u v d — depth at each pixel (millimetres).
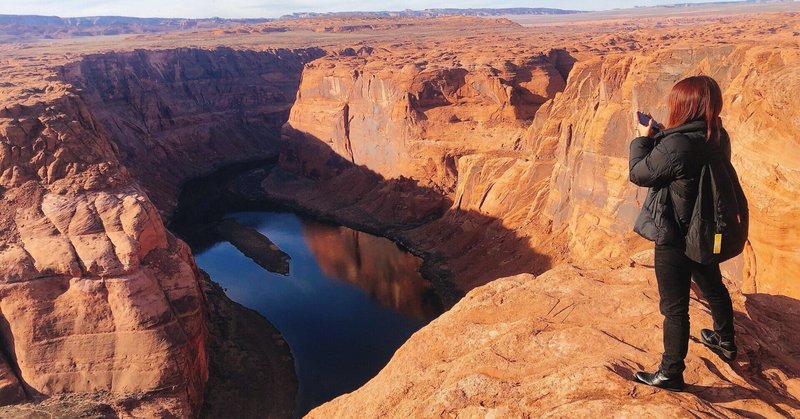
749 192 16406
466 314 9148
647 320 7566
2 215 41594
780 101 15516
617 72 47125
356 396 9016
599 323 7688
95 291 38594
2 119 45500
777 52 27078
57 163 44438
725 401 5699
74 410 36000
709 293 6098
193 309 42125
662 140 5262
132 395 37562
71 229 40969
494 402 6523
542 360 7082
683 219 5328
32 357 37906
